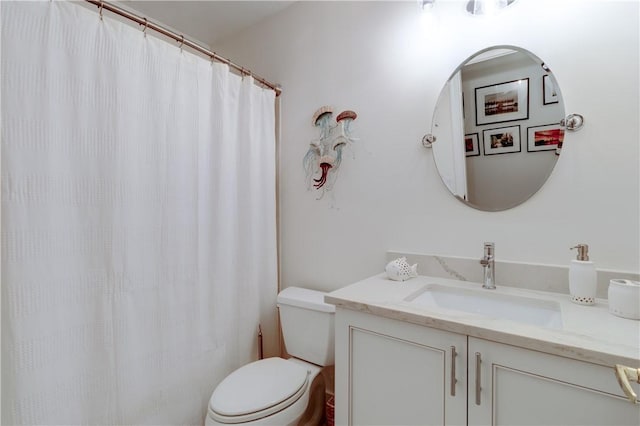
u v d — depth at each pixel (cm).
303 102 182
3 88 89
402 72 145
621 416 65
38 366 94
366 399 103
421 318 89
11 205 90
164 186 127
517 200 117
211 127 147
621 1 99
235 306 160
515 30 117
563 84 108
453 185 132
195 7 190
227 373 152
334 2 169
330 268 172
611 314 87
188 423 134
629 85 98
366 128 156
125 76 114
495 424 79
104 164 109
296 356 155
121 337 113
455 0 130
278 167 195
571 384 70
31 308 93
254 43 207
